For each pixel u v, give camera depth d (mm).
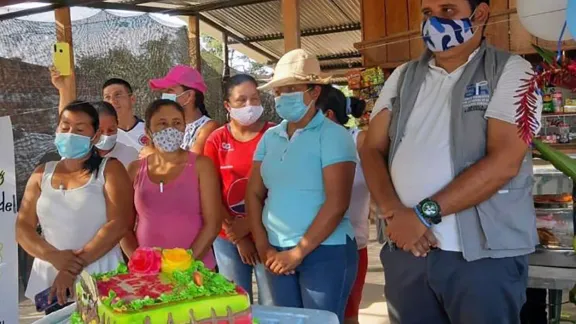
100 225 2414
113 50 5730
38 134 4492
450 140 1790
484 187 1682
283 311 1677
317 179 2275
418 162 1833
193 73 3217
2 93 4391
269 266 2301
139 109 5883
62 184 2424
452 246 1774
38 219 2477
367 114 5586
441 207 1714
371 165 1997
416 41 5566
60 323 1718
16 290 2375
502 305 1745
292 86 2324
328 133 2293
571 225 2328
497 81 1750
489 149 1720
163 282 1489
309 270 2254
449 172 1779
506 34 5070
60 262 2305
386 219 1860
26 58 4914
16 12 4527
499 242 1718
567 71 1243
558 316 2654
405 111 1916
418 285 1878
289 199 2279
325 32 7578
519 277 1780
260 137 2781
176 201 2396
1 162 2367
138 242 2494
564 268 2334
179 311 1302
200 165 2441
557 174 2344
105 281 1509
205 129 3133
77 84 5402
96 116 2445
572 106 5082
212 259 2496
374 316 3799
